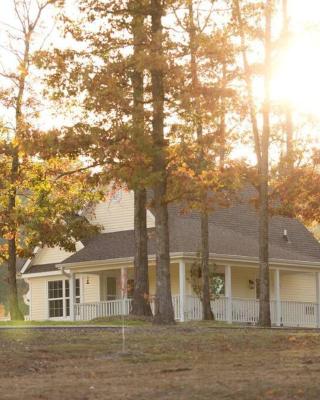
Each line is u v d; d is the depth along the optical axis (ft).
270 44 103.55
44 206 129.70
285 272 157.79
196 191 93.35
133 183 90.17
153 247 140.97
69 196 131.34
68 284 161.38
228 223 155.74
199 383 49.47
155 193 94.38
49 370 60.23
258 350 70.95
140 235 113.50
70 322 113.39
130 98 92.63
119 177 91.56
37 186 128.77
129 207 153.89
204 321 120.16
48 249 166.30
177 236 138.72
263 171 108.27
